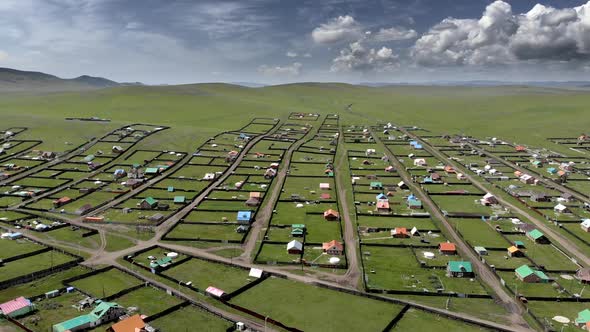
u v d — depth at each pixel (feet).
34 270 285.84
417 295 265.54
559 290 272.10
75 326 214.69
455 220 407.85
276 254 324.39
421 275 293.02
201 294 261.85
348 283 280.31
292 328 224.94
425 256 323.98
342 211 431.43
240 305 249.55
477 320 237.86
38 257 309.22
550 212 430.61
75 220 392.47
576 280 288.71
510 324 235.40
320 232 370.12
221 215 415.03
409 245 343.26
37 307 239.71
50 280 274.36
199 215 414.00
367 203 456.45
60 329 211.20
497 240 358.23
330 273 294.46
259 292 266.77
